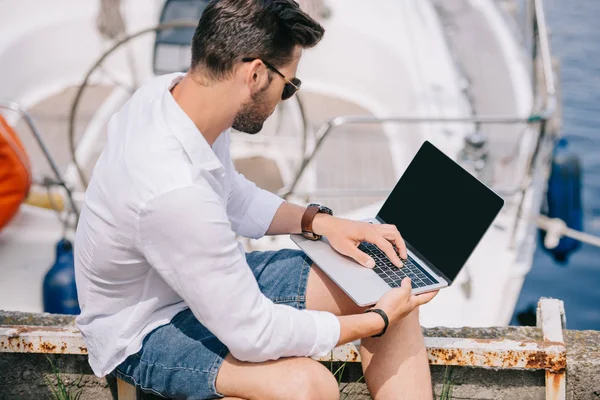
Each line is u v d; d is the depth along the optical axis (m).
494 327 1.84
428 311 3.29
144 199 1.33
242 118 1.46
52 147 4.16
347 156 4.07
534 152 3.52
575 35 10.77
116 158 1.39
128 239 1.38
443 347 1.73
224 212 1.37
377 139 4.20
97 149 4.16
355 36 4.64
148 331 1.55
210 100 1.40
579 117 8.56
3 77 4.52
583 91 9.19
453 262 1.67
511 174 3.79
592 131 8.26
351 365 1.81
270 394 1.44
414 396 1.60
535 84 4.12
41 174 3.94
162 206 1.32
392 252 1.70
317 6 4.70
